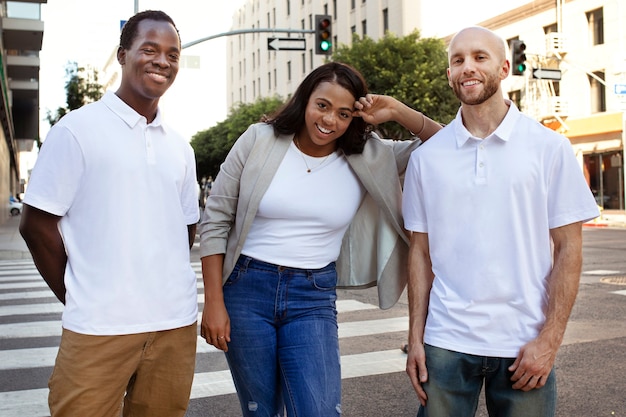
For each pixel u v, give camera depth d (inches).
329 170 105.6
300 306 102.6
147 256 89.7
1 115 1097.4
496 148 89.4
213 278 102.7
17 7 1105.4
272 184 102.3
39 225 86.8
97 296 87.0
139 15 92.7
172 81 93.9
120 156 88.1
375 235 113.5
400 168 114.9
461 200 90.3
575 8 1034.7
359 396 172.6
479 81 89.4
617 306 295.3
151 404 96.5
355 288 116.0
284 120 103.3
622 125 959.6
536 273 88.7
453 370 89.3
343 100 99.5
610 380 182.5
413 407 163.8
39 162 86.8
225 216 106.0
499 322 87.9
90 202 87.6
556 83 1089.4
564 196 87.5
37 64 1211.2
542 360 84.4
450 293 90.9
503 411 89.7
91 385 87.0
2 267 495.2
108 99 90.2
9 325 263.6
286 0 1971.0
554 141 88.1
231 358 104.1
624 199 990.4
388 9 1393.9
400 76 925.8
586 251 546.0
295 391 97.6
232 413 160.6
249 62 2333.9
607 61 985.5
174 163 94.1
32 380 187.9
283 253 102.5
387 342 231.5
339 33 1604.3
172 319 92.5
